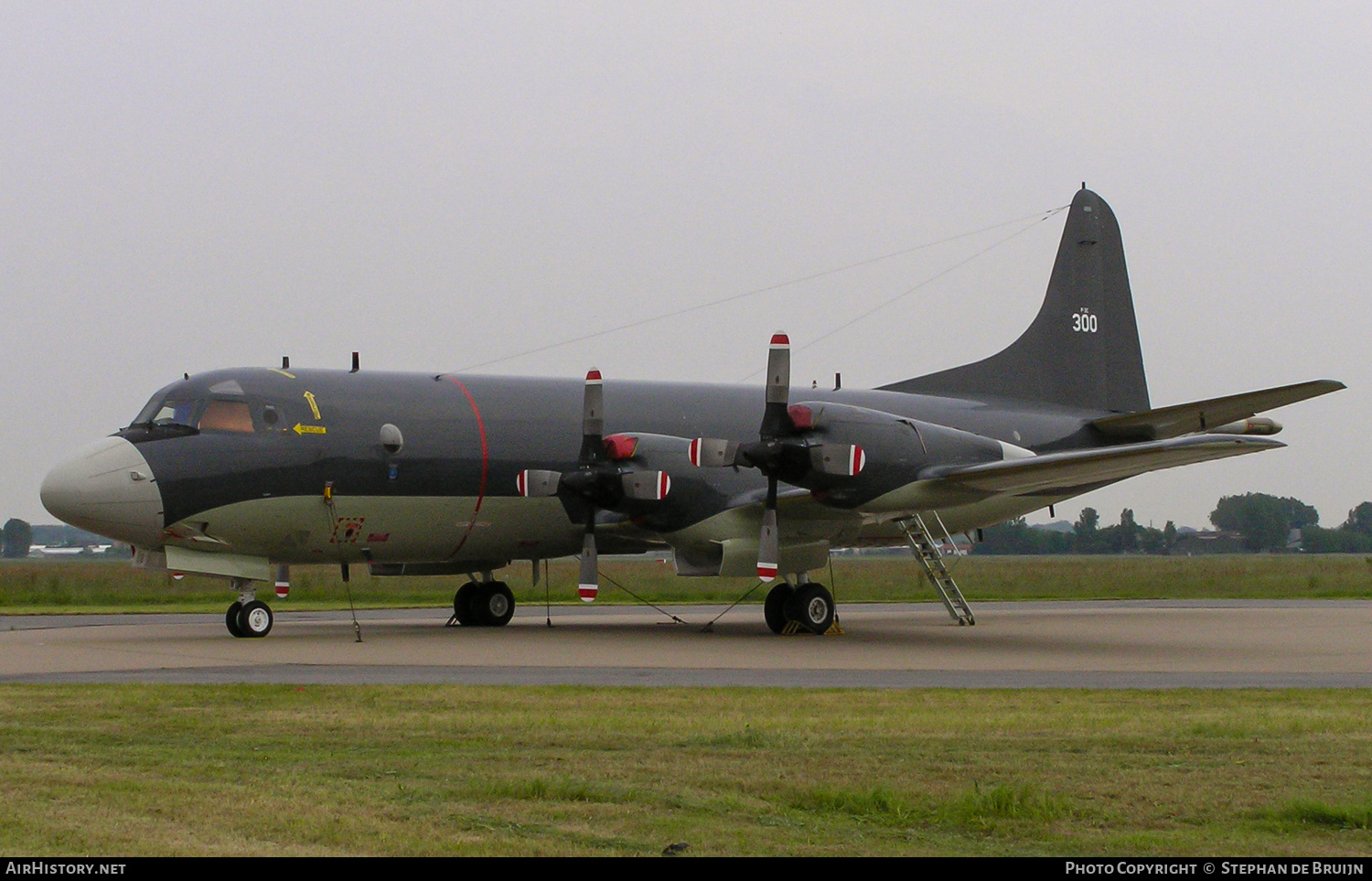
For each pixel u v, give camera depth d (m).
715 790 18.58
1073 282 66.00
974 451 47.09
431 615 64.44
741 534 48.88
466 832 16.12
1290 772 19.89
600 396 46.78
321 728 23.72
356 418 47.91
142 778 19.14
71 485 43.12
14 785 18.59
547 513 51.69
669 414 53.78
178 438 44.94
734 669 35.50
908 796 18.20
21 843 15.48
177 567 45.53
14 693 28.52
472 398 50.91
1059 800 17.69
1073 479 45.97
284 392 47.22
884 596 87.56
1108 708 26.83
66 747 21.75
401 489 48.41
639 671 34.81
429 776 19.38
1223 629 53.47
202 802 17.53
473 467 49.56
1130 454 41.88
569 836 15.98
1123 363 66.94
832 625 50.81
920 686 30.97
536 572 55.47
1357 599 86.56
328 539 47.91
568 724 24.25
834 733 23.34
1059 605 78.19
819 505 47.84
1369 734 23.36
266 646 42.66
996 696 28.72
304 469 46.47
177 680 31.55
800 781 19.14
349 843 15.55
